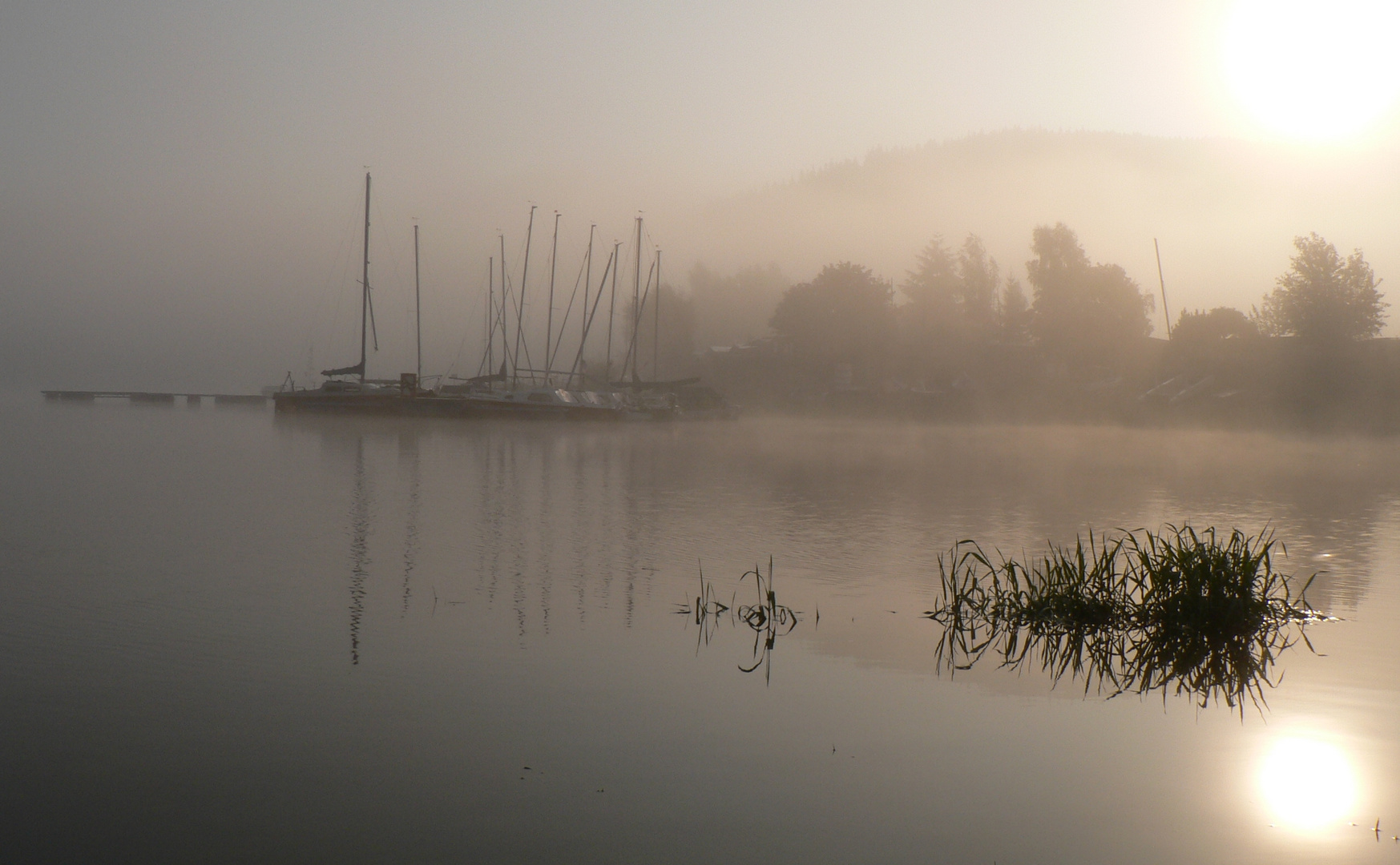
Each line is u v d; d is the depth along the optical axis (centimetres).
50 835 630
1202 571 1173
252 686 924
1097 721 860
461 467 3534
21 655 1018
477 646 1076
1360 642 1130
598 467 3662
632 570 1545
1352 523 2280
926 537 1955
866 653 1068
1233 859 614
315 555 1656
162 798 683
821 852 616
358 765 741
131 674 958
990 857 614
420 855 607
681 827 648
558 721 839
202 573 1480
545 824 649
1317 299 7825
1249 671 1011
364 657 1026
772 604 1211
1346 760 773
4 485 2758
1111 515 2364
